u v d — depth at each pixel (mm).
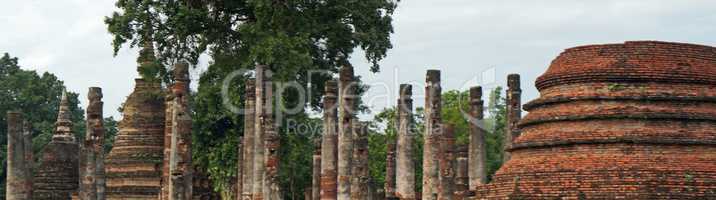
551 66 73812
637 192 65750
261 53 101875
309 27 105000
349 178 80125
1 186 154000
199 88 108375
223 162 109312
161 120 112938
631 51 70500
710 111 69500
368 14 108062
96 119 87938
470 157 82312
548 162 69188
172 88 88625
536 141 70562
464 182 79500
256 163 86688
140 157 111062
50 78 164125
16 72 163875
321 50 109125
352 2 106875
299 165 120750
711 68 70812
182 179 82875
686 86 69750
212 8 108375
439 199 81625
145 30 106500
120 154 111812
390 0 109875
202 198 111688
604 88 69938
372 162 135250
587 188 66750
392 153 96562
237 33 108625
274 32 104188
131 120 112750
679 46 70938
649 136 67812
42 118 160875
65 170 103562
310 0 107125
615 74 69750
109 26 106125
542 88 73500
